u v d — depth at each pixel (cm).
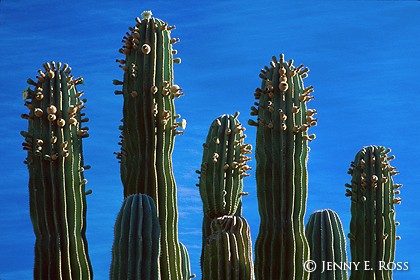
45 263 714
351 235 860
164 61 774
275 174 765
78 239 722
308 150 777
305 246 756
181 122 769
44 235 718
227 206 803
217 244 745
